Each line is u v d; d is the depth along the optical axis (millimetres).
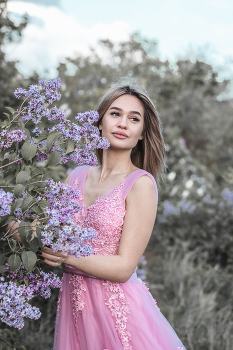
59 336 1607
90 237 1131
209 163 10328
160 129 1865
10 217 1175
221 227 4852
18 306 1071
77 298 1561
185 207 5273
